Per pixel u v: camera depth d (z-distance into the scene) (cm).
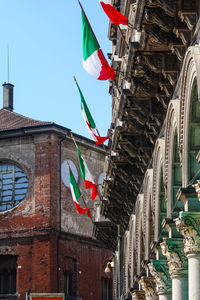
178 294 2644
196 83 2208
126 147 3531
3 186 7594
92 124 3888
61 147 7544
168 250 2666
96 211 6519
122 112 3127
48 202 7300
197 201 2345
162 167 3030
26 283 7212
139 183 3984
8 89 8425
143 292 4219
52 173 7369
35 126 7425
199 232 2300
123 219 5047
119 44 3991
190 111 2298
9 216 7456
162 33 2378
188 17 2198
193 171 2353
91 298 7781
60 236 7331
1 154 7612
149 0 2223
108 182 4591
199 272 2272
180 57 2391
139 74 2712
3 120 7969
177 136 2588
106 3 2677
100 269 8006
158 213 3117
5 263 7381
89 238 7850
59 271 7256
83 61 2947
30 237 7319
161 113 2930
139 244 4091
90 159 8044
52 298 5131
